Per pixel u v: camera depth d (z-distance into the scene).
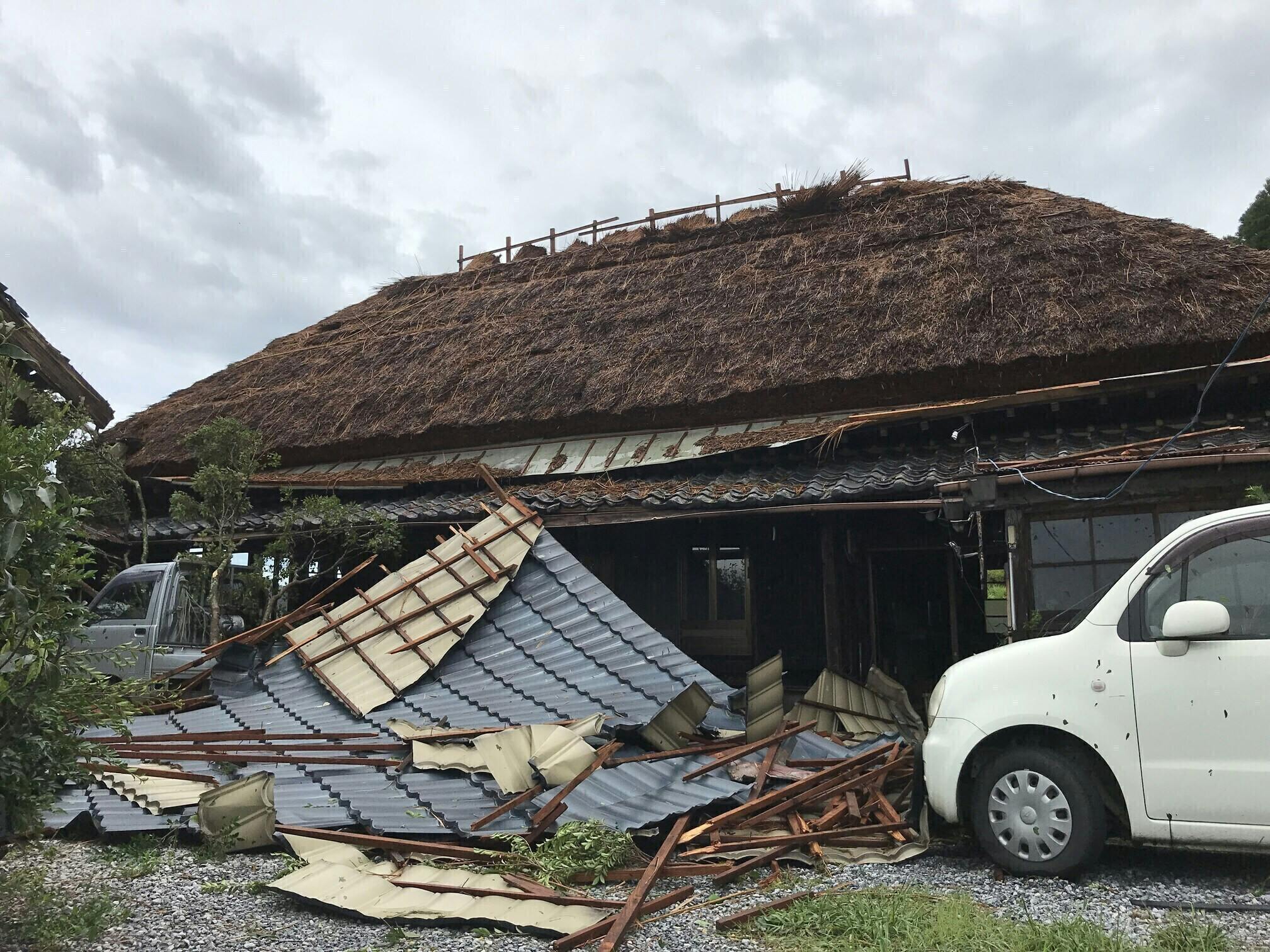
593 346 12.28
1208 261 9.34
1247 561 4.14
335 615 7.79
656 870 4.21
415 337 14.55
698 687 6.04
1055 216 11.20
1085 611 4.89
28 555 3.39
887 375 9.70
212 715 7.08
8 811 3.52
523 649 7.20
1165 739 4.02
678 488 9.23
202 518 10.44
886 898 3.84
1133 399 8.52
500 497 9.45
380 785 5.42
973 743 4.36
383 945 3.60
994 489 6.41
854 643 9.20
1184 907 3.70
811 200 13.98
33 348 9.92
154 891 4.28
